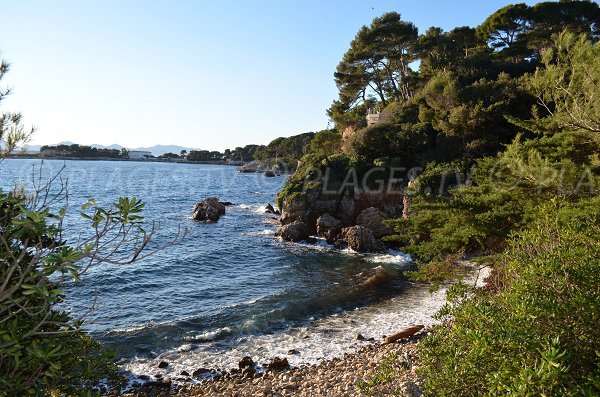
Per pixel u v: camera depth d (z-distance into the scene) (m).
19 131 5.16
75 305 20.89
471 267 23.20
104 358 7.24
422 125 46.41
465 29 64.00
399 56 64.12
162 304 21.66
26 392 5.04
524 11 57.66
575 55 10.82
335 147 61.88
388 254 33.50
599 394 3.53
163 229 42.25
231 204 63.97
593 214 8.02
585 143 12.55
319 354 15.77
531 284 4.77
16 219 4.38
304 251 34.56
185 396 12.89
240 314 20.20
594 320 4.13
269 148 161.12
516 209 12.88
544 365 3.48
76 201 59.91
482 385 4.64
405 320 18.98
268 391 12.52
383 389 10.21
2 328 4.46
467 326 5.10
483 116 39.59
